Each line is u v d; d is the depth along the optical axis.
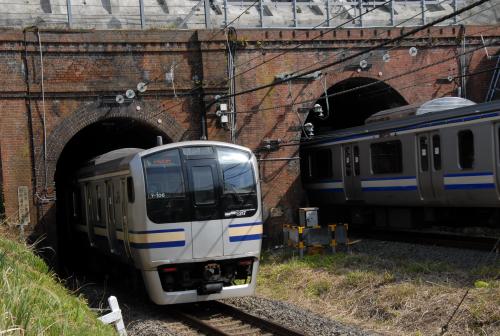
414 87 20.70
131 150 14.59
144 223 11.81
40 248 17.06
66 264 23.95
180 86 18.83
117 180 13.34
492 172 14.73
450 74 20.88
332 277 13.70
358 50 20.14
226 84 18.98
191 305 13.03
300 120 19.73
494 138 14.67
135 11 21.62
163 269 11.84
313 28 19.42
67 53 17.95
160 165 12.03
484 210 16.53
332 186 20.89
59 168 26.06
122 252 13.56
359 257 15.12
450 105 17.00
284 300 12.95
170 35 18.70
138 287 13.84
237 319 11.38
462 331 9.32
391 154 18.02
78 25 20.44
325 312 11.69
